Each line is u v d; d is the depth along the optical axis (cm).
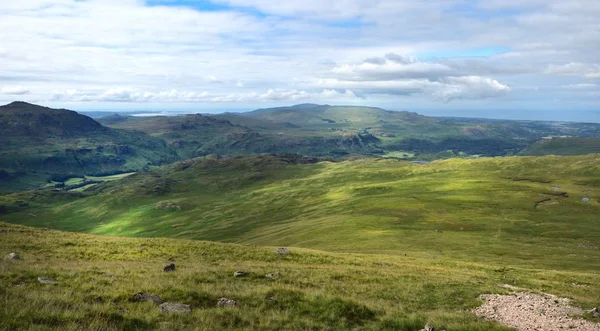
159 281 2539
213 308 2012
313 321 2028
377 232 11238
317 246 10081
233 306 2102
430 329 2005
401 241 9888
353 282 3444
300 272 3666
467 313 2627
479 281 4181
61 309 1662
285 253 5250
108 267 3212
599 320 2580
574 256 8538
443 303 2947
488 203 16938
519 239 10675
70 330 1431
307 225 14338
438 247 9231
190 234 19288
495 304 3002
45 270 2667
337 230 12294
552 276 5294
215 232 18812
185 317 1802
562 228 12250
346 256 5703
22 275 2394
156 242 5434
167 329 1600
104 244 4975
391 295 3036
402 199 18350
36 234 5344
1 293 1864
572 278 5238
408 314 2308
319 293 2538
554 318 2608
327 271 3888
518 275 5219
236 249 5316
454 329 2044
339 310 2219
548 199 17912
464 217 14150
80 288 2202
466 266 5838
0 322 1388
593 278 5350
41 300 1770
